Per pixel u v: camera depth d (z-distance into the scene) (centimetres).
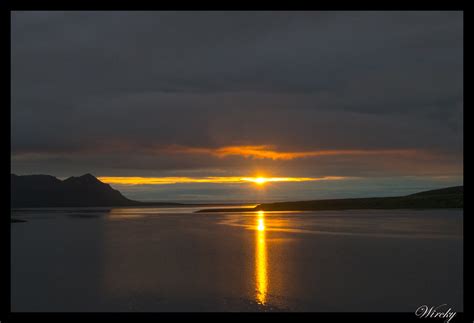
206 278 2608
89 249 4025
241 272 2778
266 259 3272
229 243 4353
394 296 2177
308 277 2598
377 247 3878
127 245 4309
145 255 3575
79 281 2581
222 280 2544
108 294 2273
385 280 2500
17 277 2712
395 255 3397
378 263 3042
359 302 2088
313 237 4816
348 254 3472
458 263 3017
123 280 2591
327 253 3544
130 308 2038
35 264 3188
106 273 2805
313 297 2169
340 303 2072
